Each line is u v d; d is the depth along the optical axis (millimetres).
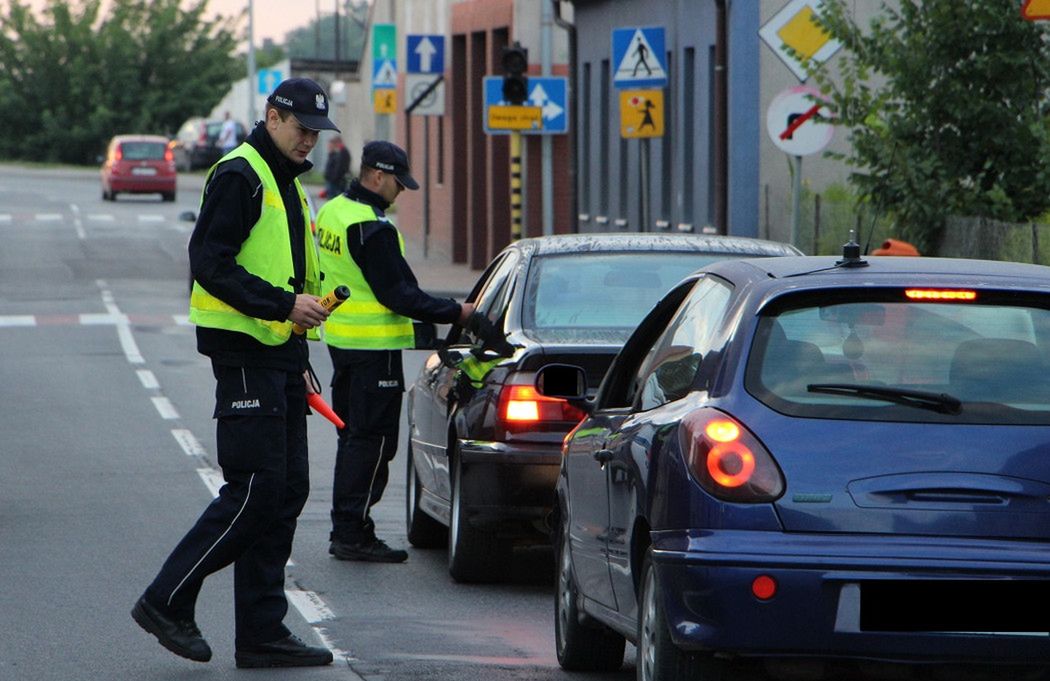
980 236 45938
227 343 20500
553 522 22016
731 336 16672
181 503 33688
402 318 28828
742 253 27344
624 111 62000
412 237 127938
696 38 74375
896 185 48469
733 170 67938
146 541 29703
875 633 15430
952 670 15625
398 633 23266
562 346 25031
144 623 20781
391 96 118562
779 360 16297
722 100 66562
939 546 15539
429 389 29234
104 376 56094
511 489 25172
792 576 15445
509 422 25234
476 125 102625
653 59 61594
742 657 15734
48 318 75312
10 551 28719
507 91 74062
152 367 58625
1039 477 15742
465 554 26516
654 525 16531
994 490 15680
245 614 21016
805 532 15625
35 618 23734
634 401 19031
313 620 24109
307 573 27734
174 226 136125
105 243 120188
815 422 15930
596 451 19453
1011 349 16297
